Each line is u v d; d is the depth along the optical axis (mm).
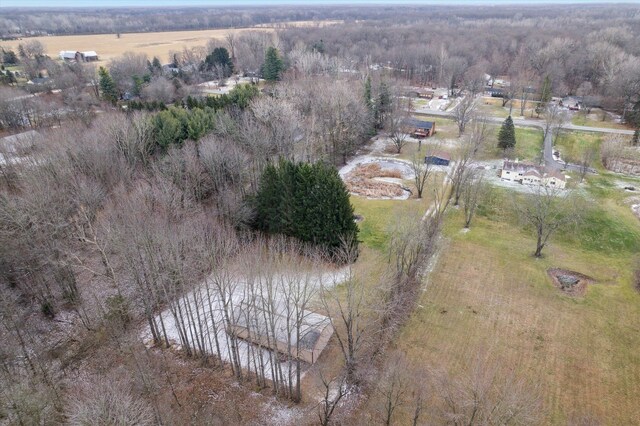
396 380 32281
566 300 45375
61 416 29375
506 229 59469
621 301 45375
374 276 45125
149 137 63188
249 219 52312
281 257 40875
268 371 36531
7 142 61844
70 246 44688
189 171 53750
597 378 36094
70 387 33969
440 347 38844
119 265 44656
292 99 82188
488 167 79250
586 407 33500
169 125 64562
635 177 75812
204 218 45344
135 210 39125
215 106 81688
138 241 36469
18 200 42688
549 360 37750
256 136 62719
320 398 33969
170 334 40469
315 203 47438
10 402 27453
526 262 51875
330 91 81625
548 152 86938
